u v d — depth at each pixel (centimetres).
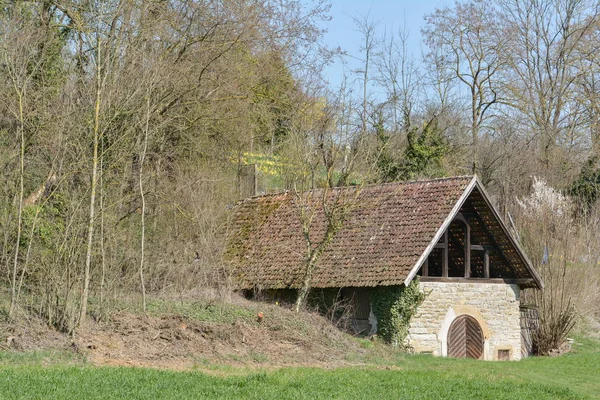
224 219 3628
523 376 2555
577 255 3928
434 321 3203
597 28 5894
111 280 2544
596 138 5919
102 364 2072
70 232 2425
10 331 2170
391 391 1944
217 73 3528
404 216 3312
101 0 2750
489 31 5853
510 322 3456
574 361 3152
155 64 2869
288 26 3722
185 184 3228
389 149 4825
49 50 2847
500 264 3525
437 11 5925
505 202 4906
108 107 2538
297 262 3372
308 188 3884
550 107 5925
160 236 3033
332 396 1803
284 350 2564
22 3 2847
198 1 3431
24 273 2431
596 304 4238
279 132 4259
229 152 3800
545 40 6006
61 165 2434
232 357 2367
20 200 2270
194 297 2844
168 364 2172
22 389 1584
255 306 2867
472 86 5875
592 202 4991
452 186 3319
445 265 3272
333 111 3862
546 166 5562
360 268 3195
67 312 2262
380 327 3136
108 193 2812
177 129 3316
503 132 5997
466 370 2572
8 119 2620
